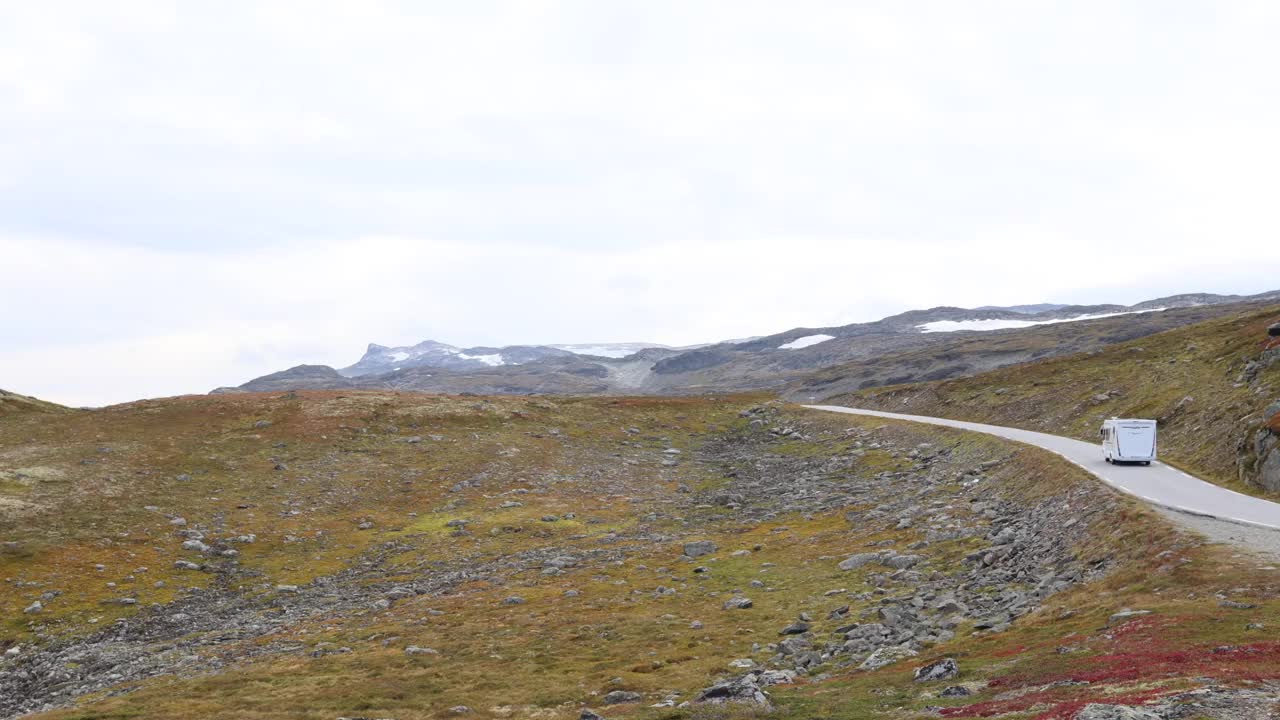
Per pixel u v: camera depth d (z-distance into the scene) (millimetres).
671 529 73625
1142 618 25109
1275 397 61312
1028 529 49219
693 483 97062
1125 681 18438
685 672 32969
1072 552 40688
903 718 19891
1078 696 17906
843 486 84375
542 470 100375
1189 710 15117
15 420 105688
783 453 112812
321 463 95875
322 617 50844
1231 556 31625
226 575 61000
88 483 78500
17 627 48375
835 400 184000
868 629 35188
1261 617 23062
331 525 75500
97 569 58781
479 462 101188
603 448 116438
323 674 37125
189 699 33625
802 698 25156
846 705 22875
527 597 52062
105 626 49344
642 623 43219
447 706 30344
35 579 55812
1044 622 29625
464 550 68000
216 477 87062
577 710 28688
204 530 70688
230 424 109375
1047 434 90750
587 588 53312
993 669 23516
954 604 36906
